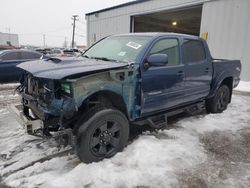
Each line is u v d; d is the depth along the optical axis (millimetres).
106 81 2920
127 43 3789
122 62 3328
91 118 2879
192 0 11688
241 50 9945
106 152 3104
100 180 2625
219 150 3488
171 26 22266
